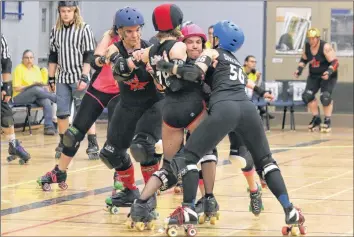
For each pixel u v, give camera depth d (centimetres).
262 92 745
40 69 1755
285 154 1370
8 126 1180
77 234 714
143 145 757
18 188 972
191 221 704
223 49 737
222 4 1975
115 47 768
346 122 1970
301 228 718
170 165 709
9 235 706
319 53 1778
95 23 1983
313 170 1167
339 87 1980
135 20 750
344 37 1975
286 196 722
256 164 735
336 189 990
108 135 786
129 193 809
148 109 769
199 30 739
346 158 1320
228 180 1048
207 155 763
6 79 1175
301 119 1981
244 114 712
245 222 778
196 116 720
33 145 1459
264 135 728
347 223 775
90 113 877
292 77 1986
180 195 937
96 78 875
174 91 721
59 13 1220
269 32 1983
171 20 715
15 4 1734
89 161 1244
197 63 693
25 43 1773
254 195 794
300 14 1980
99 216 801
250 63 1770
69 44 1212
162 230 723
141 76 747
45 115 1652
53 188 974
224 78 718
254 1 1977
